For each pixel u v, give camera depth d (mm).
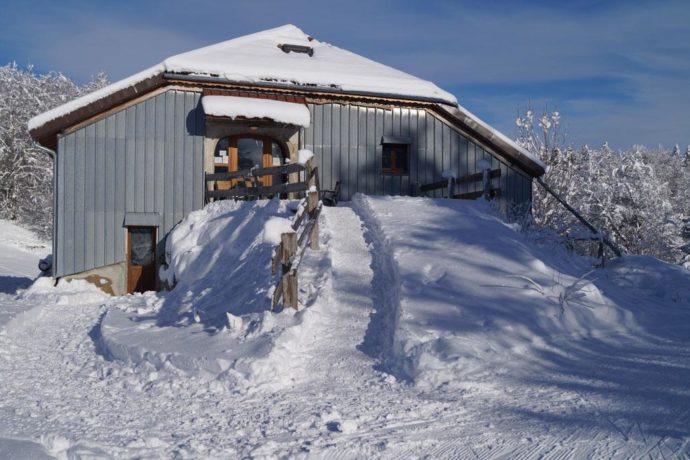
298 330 7363
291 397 5898
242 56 17250
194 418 5352
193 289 11438
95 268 15188
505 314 7918
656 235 28078
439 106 17750
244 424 5129
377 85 17188
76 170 15148
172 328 8805
